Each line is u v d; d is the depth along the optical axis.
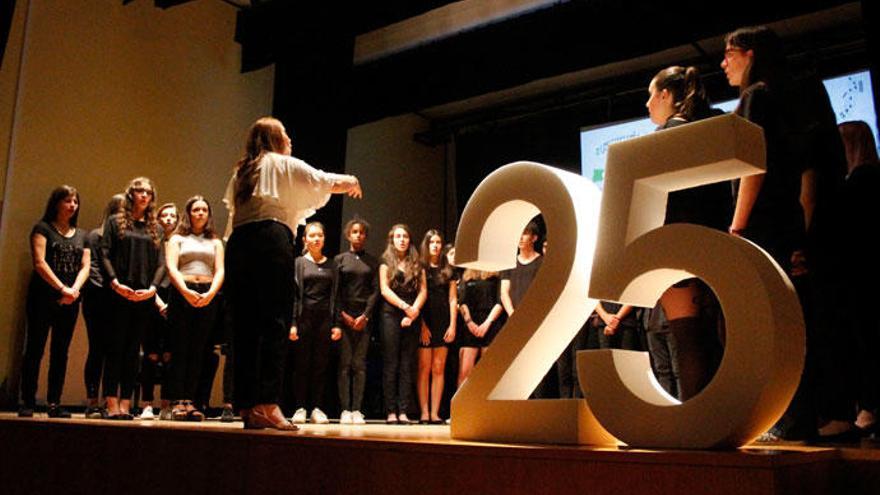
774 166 1.87
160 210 4.19
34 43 5.07
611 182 1.69
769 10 4.77
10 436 2.40
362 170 7.38
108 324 3.36
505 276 4.52
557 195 1.81
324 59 6.01
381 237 7.47
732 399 1.37
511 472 1.43
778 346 1.36
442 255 4.87
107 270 3.36
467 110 8.05
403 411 4.45
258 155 2.35
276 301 2.22
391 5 5.45
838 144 2.01
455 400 1.86
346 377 4.43
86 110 5.32
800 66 6.10
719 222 2.02
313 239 4.48
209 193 6.03
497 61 5.73
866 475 1.38
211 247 3.81
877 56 3.91
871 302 2.20
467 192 8.05
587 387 1.59
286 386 4.88
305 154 6.00
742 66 2.03
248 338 2.22
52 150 5.11
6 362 4.78
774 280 1.41
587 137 7.13
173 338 3.61
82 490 2.19
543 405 1.70
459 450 1.50
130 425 2.21
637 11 5.01
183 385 3.59
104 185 5.37
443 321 4.73
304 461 1.72
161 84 5.79
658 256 1.53
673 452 1.28
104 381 3.31
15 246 4.88
